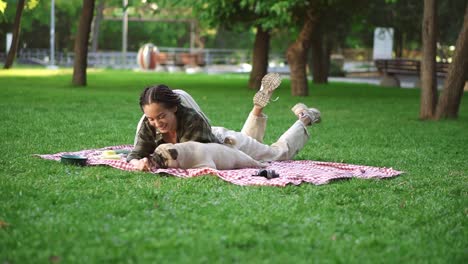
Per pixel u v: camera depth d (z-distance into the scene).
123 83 30.61
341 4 25.31
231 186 7.37
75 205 6.39
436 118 17.20
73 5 63.28
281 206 6.52
